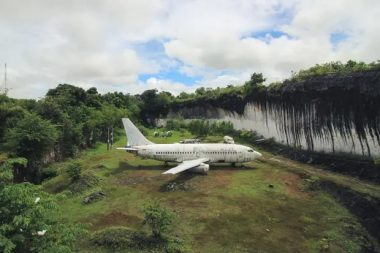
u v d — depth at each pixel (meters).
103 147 77.38
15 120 58.91
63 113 70.31
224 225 31.64
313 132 52.78
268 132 65.44
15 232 15.56
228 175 47.00
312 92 52.44
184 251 26.64
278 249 28.14
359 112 44.59
